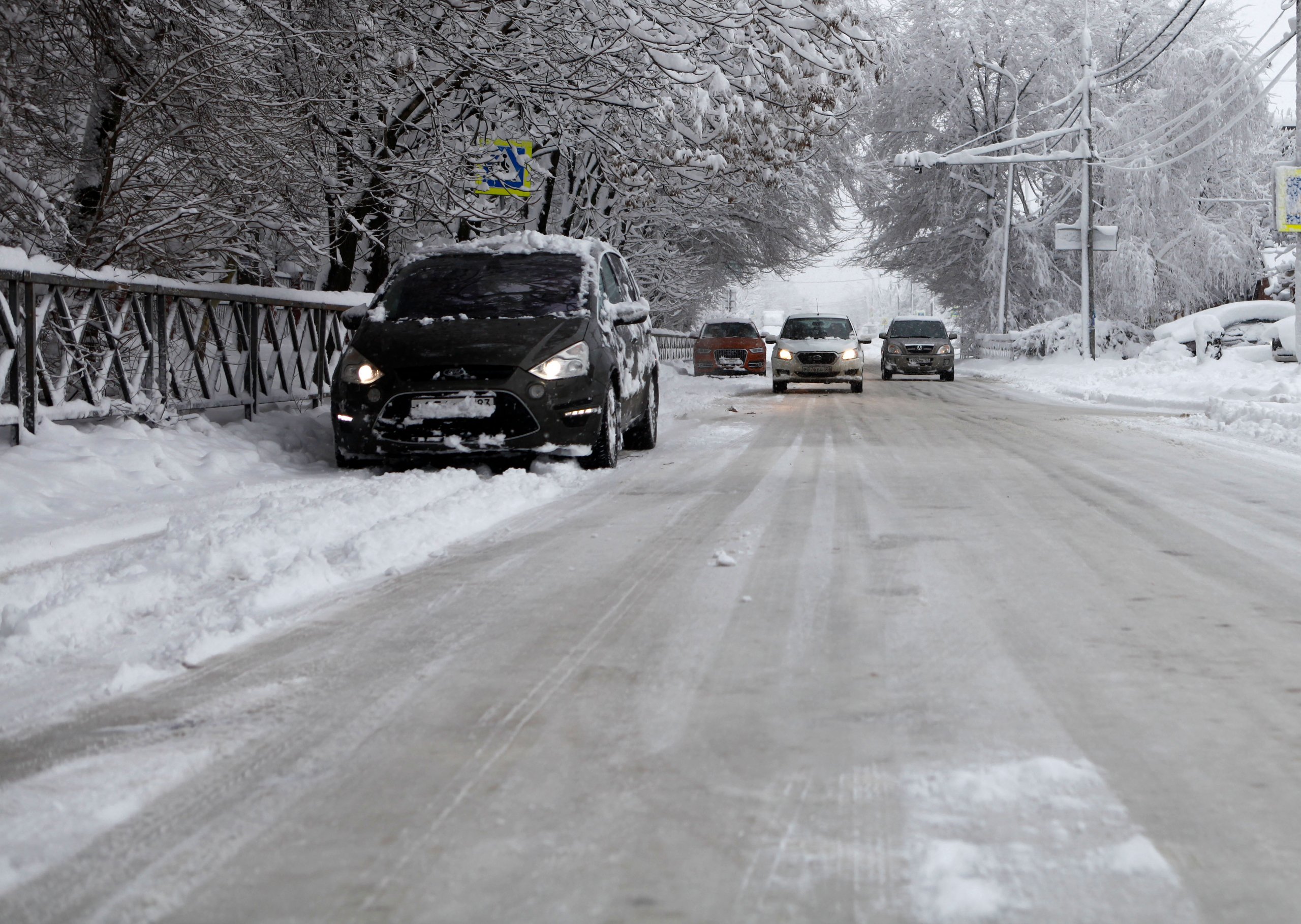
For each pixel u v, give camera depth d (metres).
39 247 9.89
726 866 2.37
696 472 9.60
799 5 12.08
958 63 49.06
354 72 11.48
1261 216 44.44
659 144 13.29
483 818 2.64
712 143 13.32
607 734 3.23
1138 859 2.38
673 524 6.89
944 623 4.45
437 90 13.37
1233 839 2.48
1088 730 3.21
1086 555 5.81
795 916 2.16
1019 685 3.64
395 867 2.39
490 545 6.21
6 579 5.36
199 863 2.43
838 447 11.86
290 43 10.39
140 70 9.69
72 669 3.99
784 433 13.77
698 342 34.44
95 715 3.48
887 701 3.49
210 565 5.46
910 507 7.49
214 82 9.67
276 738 3.23
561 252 10.56
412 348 9.23
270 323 11.50
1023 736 3.16
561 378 9.19
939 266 51.78
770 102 12.95
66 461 7.83
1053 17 49.03
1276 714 3.34
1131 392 21.48
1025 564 5.59
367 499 7.05
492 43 12.42
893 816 2.62
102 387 8.95
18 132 9.87
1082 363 35.78
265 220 11.67
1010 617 4.54
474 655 4.07
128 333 9.17
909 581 5.22
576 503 7.80
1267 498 7.85
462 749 3.11
